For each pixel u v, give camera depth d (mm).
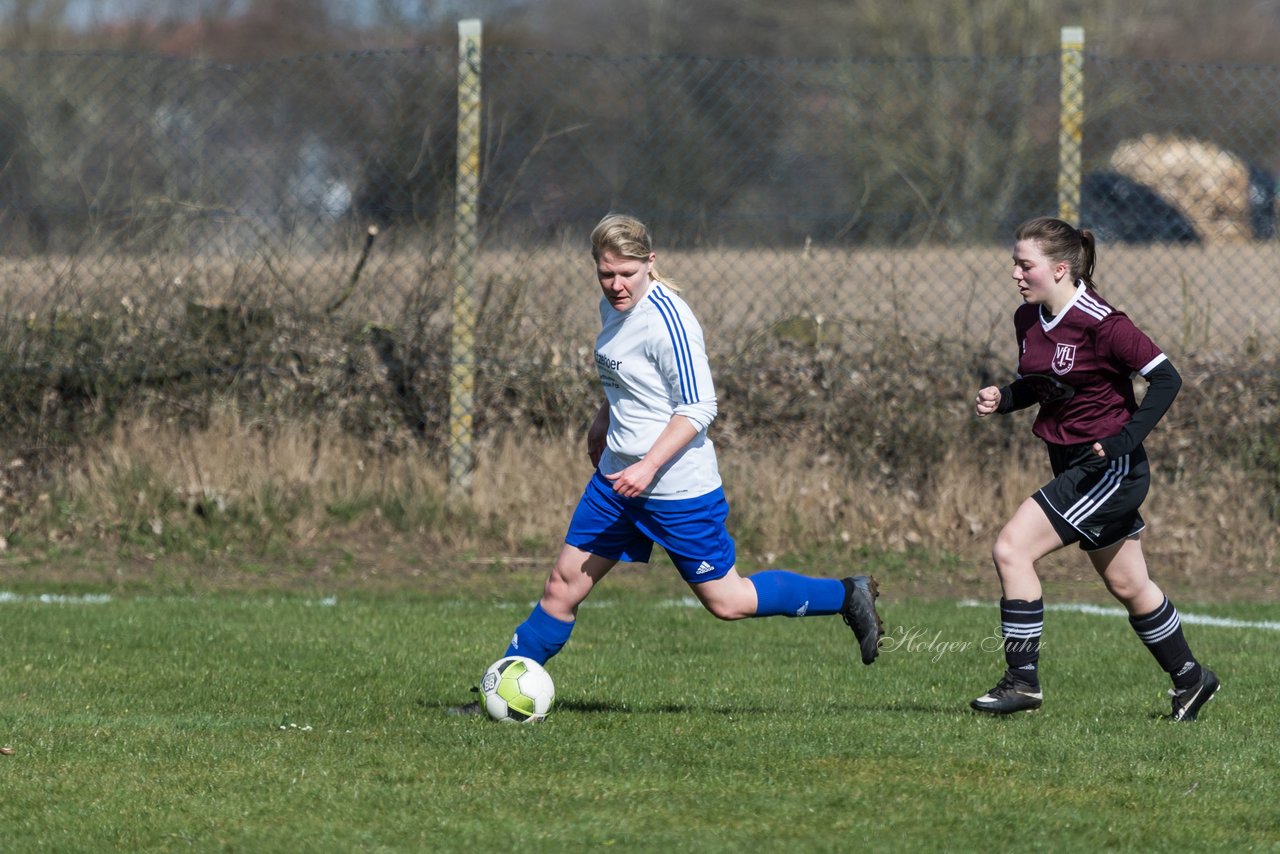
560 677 24578
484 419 39875
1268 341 40938
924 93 61688
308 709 21703
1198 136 47688
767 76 49875
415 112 43500
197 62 43438
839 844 15055
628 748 18859
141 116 44594
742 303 41469
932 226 42594
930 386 39500
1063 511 20641
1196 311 41094
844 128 61938
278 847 14867
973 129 58406
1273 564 37000
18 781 17125
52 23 86938
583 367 40156
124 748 18703
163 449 38031
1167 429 39094
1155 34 107750
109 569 35062
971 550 37406
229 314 39875
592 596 33281
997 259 42219
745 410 40062
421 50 41281
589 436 21125
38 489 37562
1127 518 20781
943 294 41344
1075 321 20203
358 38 97000
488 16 99062
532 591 33969
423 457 39000
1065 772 17906
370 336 40094
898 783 17266
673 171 51031
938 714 21531
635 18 112375
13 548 36031
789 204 56500
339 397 39750
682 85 50062
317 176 43188
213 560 35875
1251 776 17891
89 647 26391
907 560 36969
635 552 20766
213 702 22203
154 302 39844
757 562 36750
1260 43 109000
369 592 33625
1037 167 56000
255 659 25625
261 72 44438
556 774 17578
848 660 26453
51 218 40438
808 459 39312
